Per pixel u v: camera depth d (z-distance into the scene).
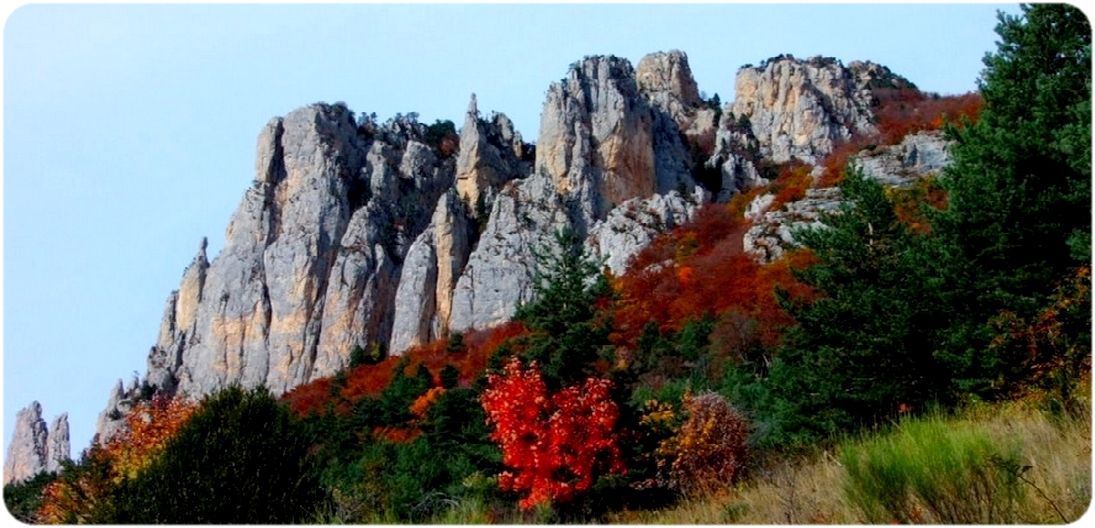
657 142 112.19
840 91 115.94
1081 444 9.24
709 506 13.48
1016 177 22.42
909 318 23.08
